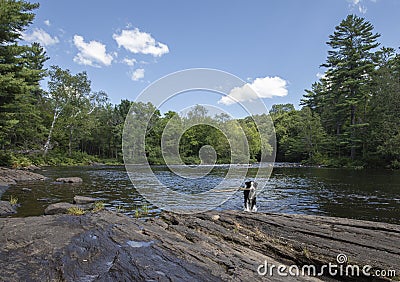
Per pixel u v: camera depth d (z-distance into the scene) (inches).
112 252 109.7
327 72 1294.3
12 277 89.0
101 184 462.0
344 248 116.6
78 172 724.0
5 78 503.8
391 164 930.1
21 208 257.3
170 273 92.0
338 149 1233.4
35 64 1251.8
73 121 1197.1
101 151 1583.4
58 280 87.5
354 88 1157.7
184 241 127.3
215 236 144.2
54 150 1172.5
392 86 932.6
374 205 293.9
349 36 1218.6
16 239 123.0
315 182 524.7
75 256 105.3
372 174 709.3
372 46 1141.7
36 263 99.4
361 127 1061.1
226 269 97.3
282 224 151.7
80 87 1202.6
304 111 1391.5
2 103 603.5
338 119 1267.2
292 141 1456.7
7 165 716.7
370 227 140.1
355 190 409.7
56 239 123.4
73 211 182.5
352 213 256.2
